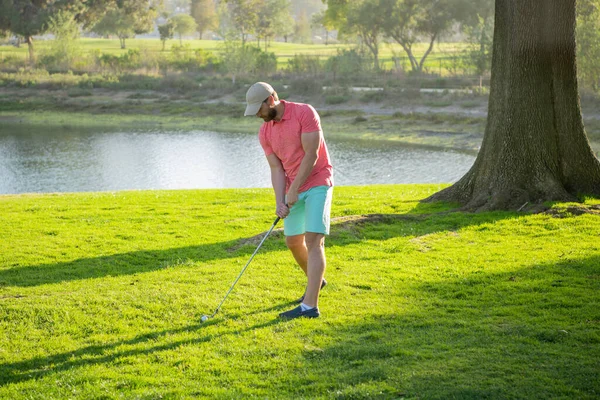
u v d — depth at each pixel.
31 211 11.76
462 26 58.56
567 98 10.65
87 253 8.44
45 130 43.03
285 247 8.41
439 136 35.84
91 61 66.19
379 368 4.47
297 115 5.46
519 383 4.20
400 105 43.16
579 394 4.04
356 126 39.75
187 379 4.45
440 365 4.51
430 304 5.95
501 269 7.09
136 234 9.55
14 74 59.38
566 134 10.66
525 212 9.99
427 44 98.94
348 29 65.50
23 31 72.06
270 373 4.50
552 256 7.55
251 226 10.02
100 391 4.28
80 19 80.44
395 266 7.32
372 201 12.07
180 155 32.91
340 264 7.45
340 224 9.42
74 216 11.17
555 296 6.02
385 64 70.00
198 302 6.00
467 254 7.85
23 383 4.43
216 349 4.91
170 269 7.39
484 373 4.36
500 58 10.88
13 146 36.28
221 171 28.67
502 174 10.64
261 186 25.45
